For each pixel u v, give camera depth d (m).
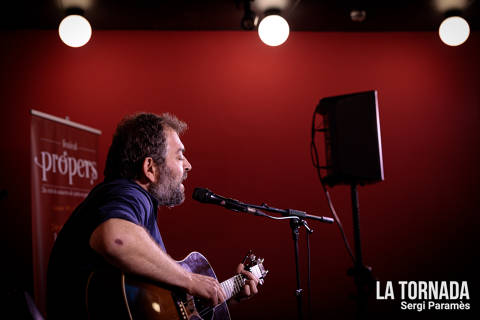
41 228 3.11
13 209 3.60
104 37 3.96
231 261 3.75
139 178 1.57
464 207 3.95
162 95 3.92
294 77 4.03
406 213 3.92
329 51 4.09
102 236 1.26
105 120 3.83
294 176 3.89
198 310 1.52
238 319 3.67
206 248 3.75
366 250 3.84
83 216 1.39
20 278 3.52
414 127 4.04
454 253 3.88
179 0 3.50
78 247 1.34
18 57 3.83
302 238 3.81
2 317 2.45
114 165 1.58
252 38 4.07
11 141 3.70
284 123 3.96
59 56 3.88
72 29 3.41
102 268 1.35
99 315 1.32
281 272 3.76
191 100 3.94
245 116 3.95
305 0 3.54
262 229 3.81
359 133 2.80
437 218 3.93
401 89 4.09
